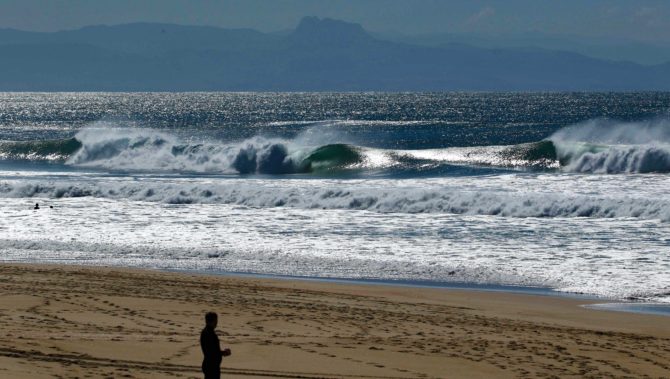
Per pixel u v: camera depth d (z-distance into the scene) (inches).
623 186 5876.0
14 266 3314.5
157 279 3014.3
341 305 2630.4
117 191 5851.4
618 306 2775.6
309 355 1926.7
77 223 4601.4
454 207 4977.9
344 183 6358.3
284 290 2886.3
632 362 1987.0
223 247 3858.3
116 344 1929.1
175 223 4601.4
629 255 3627.0
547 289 3041.3
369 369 1819.6
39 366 1628.9
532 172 7298.2
